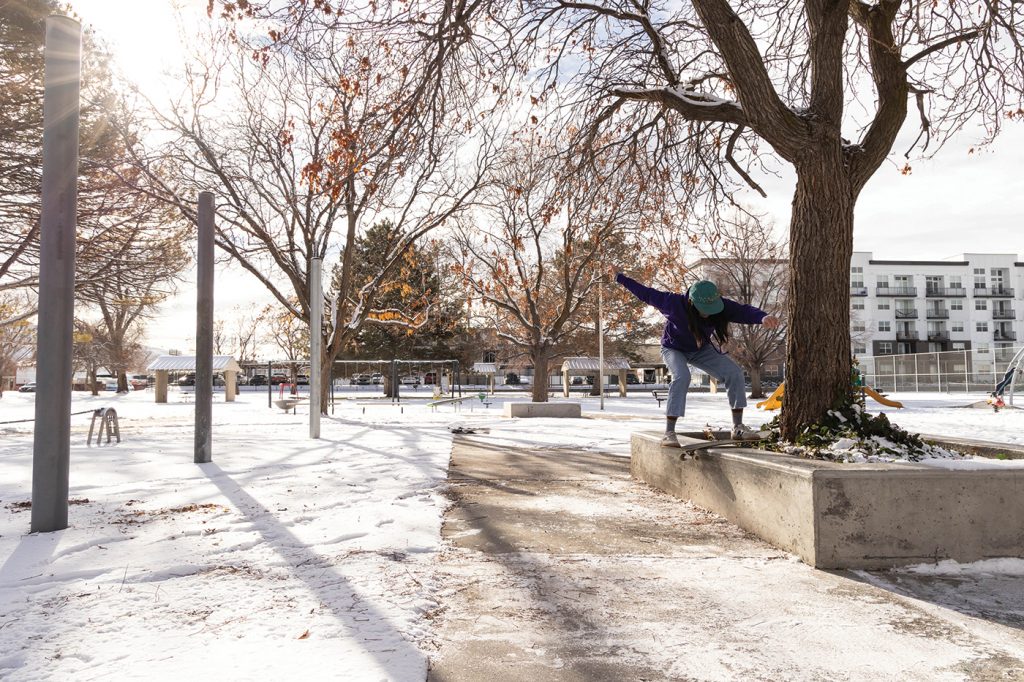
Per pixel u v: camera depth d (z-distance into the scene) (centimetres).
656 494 641
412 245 2206
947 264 7869
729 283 3900
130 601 323
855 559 391
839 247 564
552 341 2948
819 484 395
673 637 284
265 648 265
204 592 336
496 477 752
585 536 467
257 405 3114
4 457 964
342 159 812
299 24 691
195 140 1778
